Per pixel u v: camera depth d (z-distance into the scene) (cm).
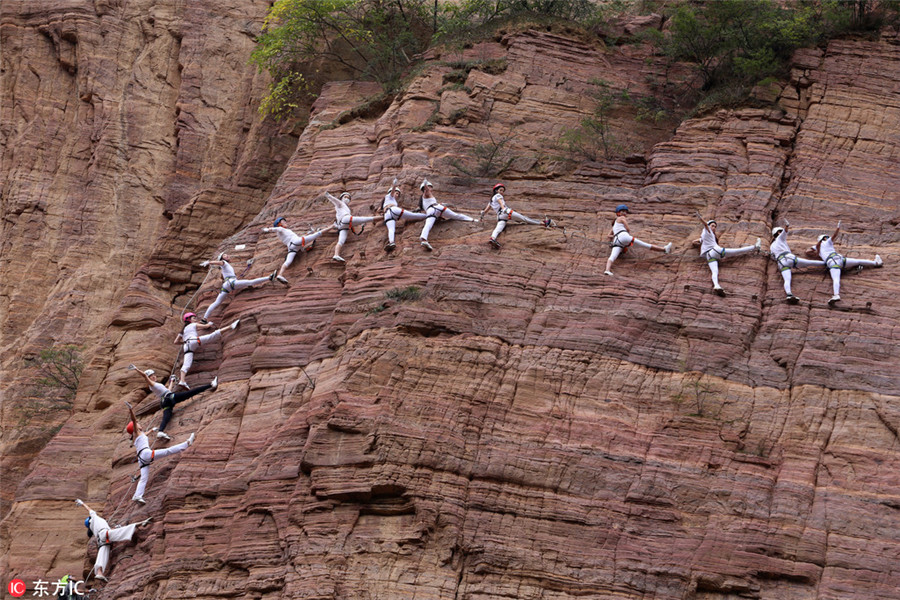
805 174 2139
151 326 2483
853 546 1636
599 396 1820
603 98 2403
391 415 1772
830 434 1752
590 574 1648
